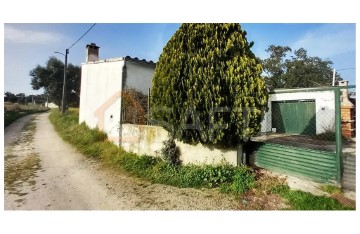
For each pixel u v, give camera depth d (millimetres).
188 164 7004
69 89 46469
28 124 21125
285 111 14359
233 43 6199
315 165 5527
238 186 5438
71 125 16391
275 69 31547
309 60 31672
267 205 4789
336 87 5262
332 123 12398
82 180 6602
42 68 45438
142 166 7270
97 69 12664
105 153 9266
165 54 6906
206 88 6031
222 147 6551
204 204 4961
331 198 4758
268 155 6383
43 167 7918
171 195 5438
